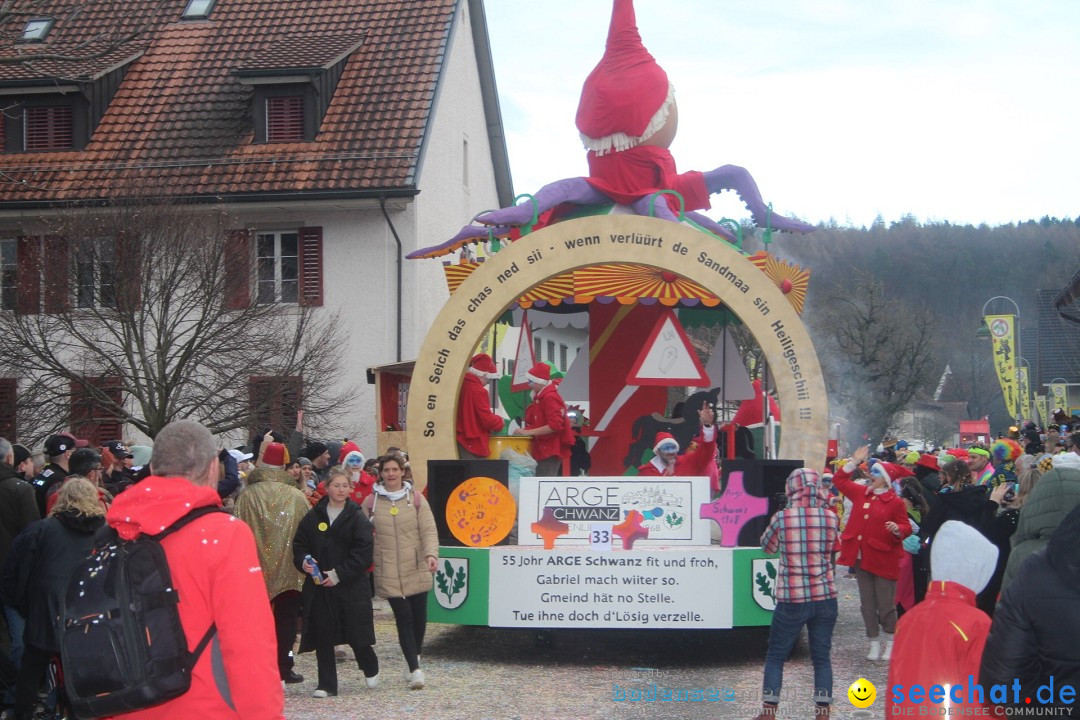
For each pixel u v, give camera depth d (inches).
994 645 152.7
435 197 955.3
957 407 2844.5
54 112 931.3
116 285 700.0
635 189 453.7
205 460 158.1
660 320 417.4
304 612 334.6
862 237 3208.7
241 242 743.7
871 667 382.0
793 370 396.5
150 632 145.2
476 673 370.3
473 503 391.9
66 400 707.4
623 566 381.7
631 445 468.4
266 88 914.1
